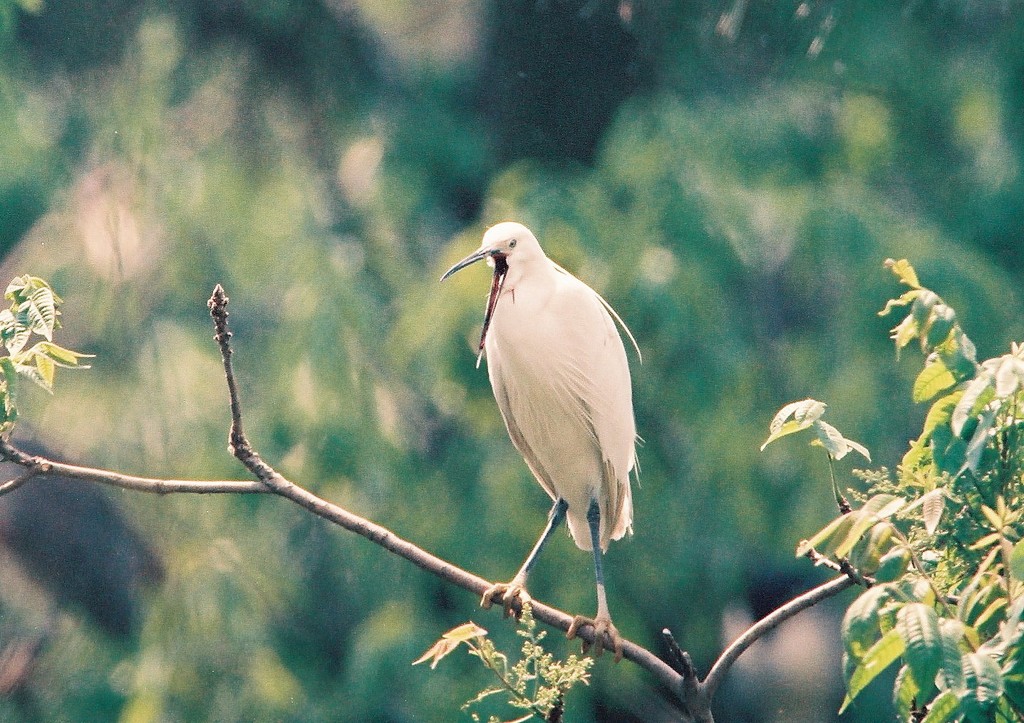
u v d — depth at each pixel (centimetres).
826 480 1141
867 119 1277
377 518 1180
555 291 604
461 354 1134
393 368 1256
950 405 388
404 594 1173
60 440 1130
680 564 1194
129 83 1252
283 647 1198
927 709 411
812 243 1165
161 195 1238
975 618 399
